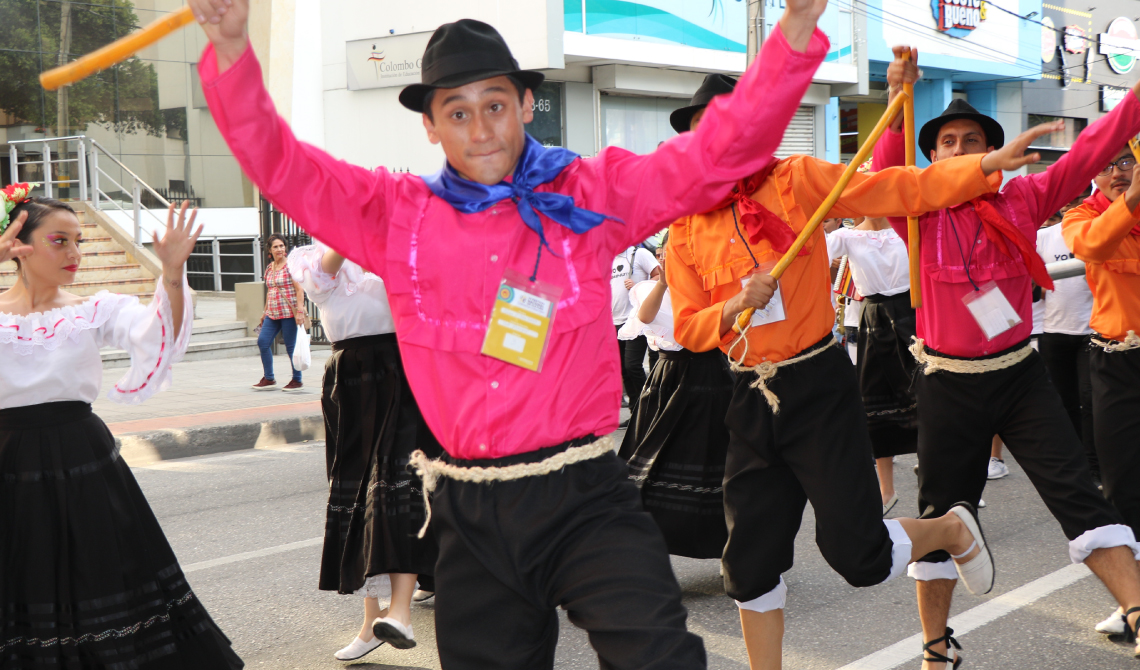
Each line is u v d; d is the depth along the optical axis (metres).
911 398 5.76
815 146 24.19
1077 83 32.81
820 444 3.07
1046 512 5.92
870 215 3.07
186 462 8.43
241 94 1.96
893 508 6.15
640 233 2.22
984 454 3.59
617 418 2.25
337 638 4.31
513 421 2.14
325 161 2.17
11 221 3.18
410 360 2.23
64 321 3.14
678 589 2.09
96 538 3.14
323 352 15.12
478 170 2.17
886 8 24.91
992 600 4.47
